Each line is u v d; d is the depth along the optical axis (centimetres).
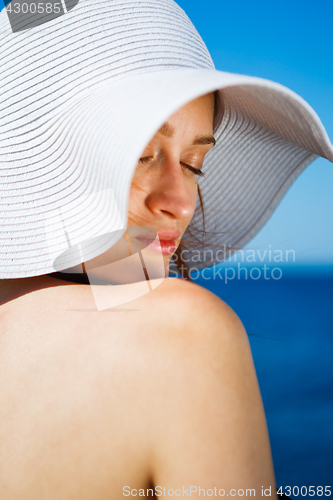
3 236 63
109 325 50
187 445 46
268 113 85
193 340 49
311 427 639
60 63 61
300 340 1001
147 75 60
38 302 57
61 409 49
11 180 63
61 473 48
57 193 59
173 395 47
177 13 74
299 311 1207
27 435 50
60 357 51
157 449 46
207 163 120
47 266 60
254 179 119
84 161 53
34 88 62
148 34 65
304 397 738
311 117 74
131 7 66
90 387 48
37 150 61
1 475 51
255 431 49
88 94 60
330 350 946
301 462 546
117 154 45
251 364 53
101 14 63
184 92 45
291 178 116
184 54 68
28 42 63
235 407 48
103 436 47
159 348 48
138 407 47
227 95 85
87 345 50
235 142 112
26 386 51
